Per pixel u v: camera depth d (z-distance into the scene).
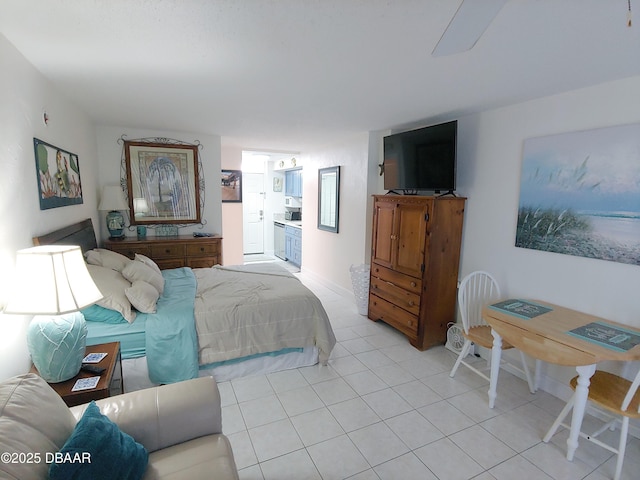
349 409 2.37
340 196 4.79
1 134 1.58
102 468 1.10
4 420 1.03
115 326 2.31
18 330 1.69
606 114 2.21
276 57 1.85
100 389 1.60
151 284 2.71
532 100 2.62
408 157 3.44
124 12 1.40
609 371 2.29
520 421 2.29
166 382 2.38
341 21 1.45
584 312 2.40
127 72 2.11
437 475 1.83
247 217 7.92
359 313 4.21
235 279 3.32
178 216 4.37
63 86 2.38
